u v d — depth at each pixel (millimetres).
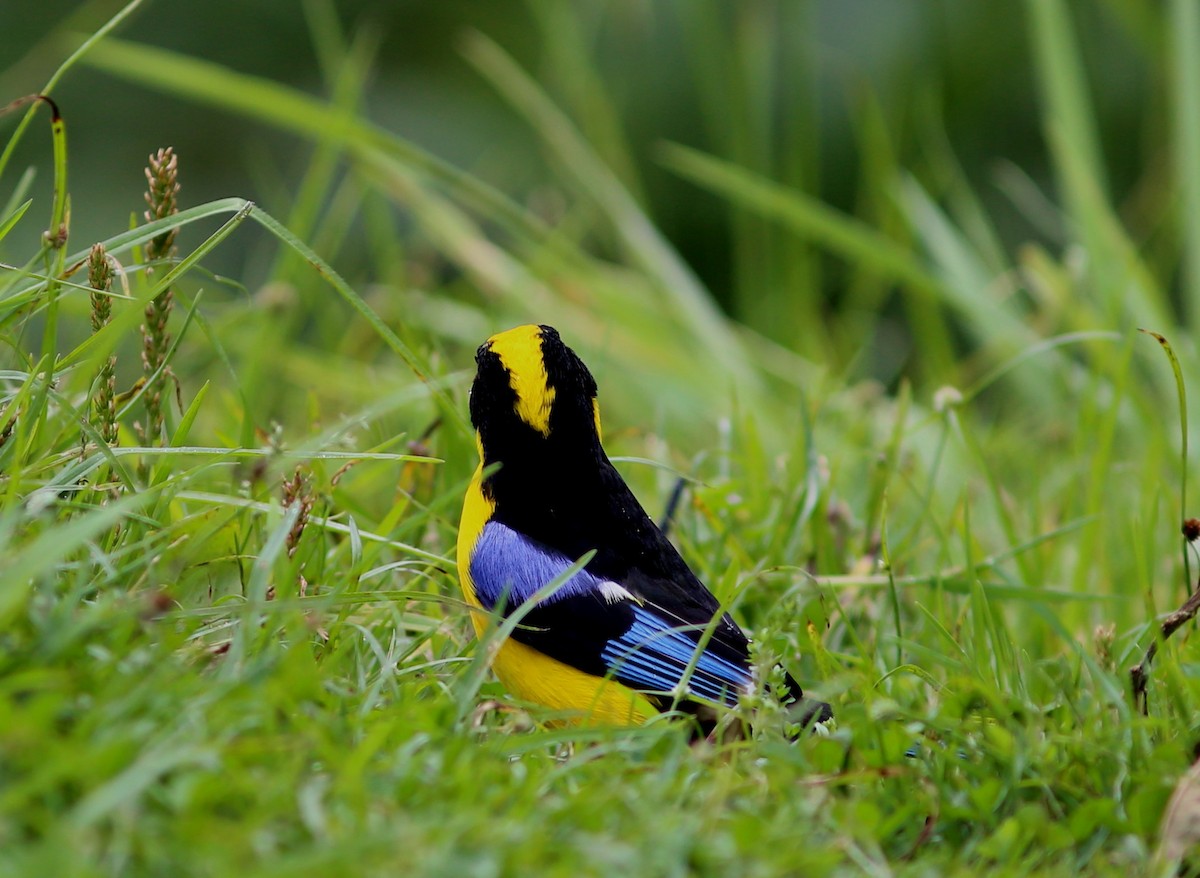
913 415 14734
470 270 16891
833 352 18094
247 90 15102
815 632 8344
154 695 5340
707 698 8188
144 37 20594
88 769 4742
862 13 22266
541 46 22156
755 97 20031
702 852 5074
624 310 17156
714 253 21984
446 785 5367
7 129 19656
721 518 10477
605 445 11852
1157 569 11734
